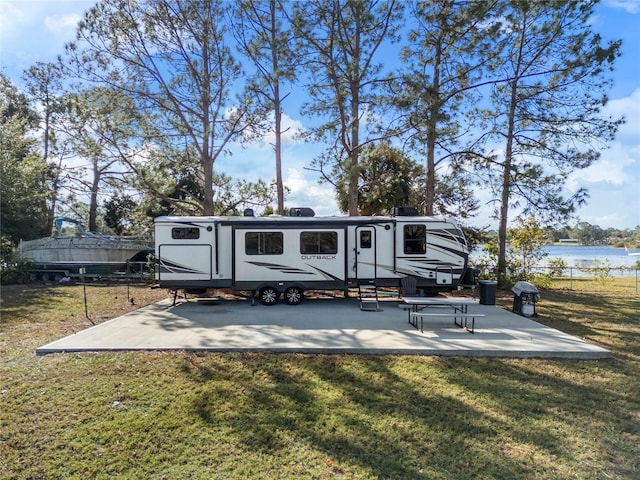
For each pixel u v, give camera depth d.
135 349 6.28
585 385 5.14
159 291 13.70
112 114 13.12
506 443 3.77
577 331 7.93
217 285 10.34
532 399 4.71
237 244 10.30
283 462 3.46
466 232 19.91
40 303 11.06
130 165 14.14
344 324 8.18
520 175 13.36
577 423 4.16
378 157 16.12
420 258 10.54
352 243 10.49
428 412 4.37
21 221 19.02
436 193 17.17
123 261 17.28
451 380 5.24
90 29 12.45
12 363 5.76
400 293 11.30
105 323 8.23
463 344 6.61
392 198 16.22
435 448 3.68
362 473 3.30
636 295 13.88
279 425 4.07
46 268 16.72
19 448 3.64
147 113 13.77
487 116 14.14
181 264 10.28
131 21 12.45
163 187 14.73
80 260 16.69
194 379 5.18
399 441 3.79
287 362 5.83
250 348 6.32
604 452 3.64
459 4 12.12
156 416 4.22
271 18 13.44
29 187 19.12
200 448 3.66
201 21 12.79
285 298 10.64
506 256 16.20
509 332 7.55
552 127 14.24
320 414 4.30
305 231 10.41
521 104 14.44
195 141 14.03
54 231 24.14
